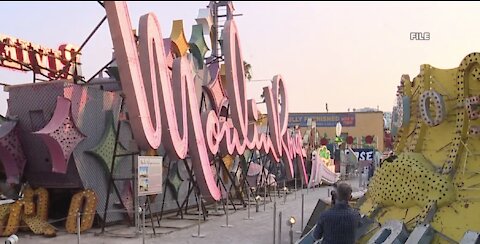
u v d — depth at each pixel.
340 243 6.73
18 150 15.20
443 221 9.24
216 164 21.45
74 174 15.14
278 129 24.69
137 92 12.45
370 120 66.06
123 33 11.89
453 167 9.77
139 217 15.22
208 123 17.25
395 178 10.30
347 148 49.19
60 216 16.66
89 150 15.37
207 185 16.55
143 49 13.18
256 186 26.02
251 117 22.30
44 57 19.06
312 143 40.47
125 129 16.86
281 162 30.56
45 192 15.51
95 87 15.86
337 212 6.83
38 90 15.16
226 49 18.44
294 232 14.98
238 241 13.52
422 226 9.10
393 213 10.14
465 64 9.87
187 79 15.93
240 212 20.39
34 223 14.74
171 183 19.48
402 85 11.85
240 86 19.45
